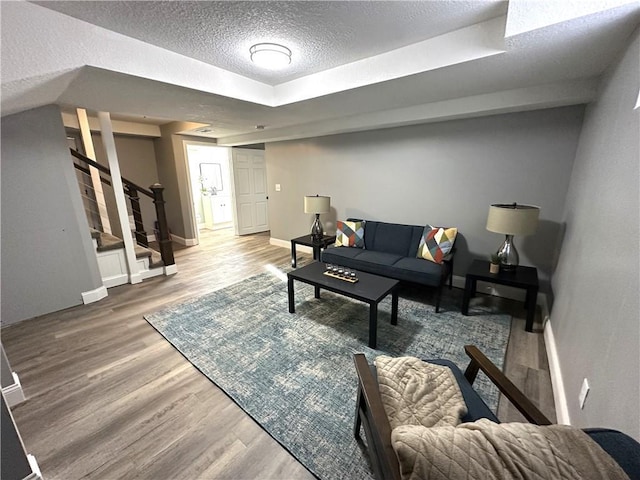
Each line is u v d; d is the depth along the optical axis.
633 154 1.20
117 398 1.82
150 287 3.59
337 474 1.35
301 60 2.22
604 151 1.66
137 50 1.86
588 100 2.29
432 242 3.19
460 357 2.18
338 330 2.56
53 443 1.52
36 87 1.81
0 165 2.55
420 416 1.13
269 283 3.69
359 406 1.42
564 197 2.72
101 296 3.26
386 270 3.13
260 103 2.78
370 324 2.26
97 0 1.40
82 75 1.84
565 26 1.36
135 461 1.43
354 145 4.04
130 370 2.08
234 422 1.65
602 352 1.21
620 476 0.66
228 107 2.94
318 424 1.62
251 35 1.80
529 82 2.27
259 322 2.71
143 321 2.76
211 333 2.53
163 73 2.01
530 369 2.05
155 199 3.83
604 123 1.77
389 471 0.87
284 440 1.53
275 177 5.21
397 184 3.73
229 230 7.02
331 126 3.76
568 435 0.76
